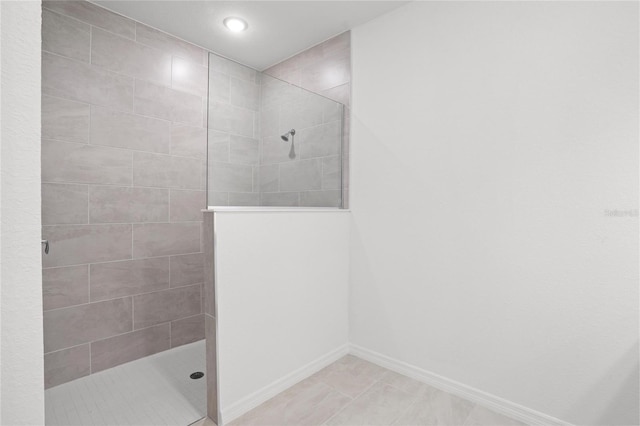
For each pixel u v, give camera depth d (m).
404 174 2.18
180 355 2.49
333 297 2.37
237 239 1.76
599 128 1.51
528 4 1.69
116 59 2.24
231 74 1.79
